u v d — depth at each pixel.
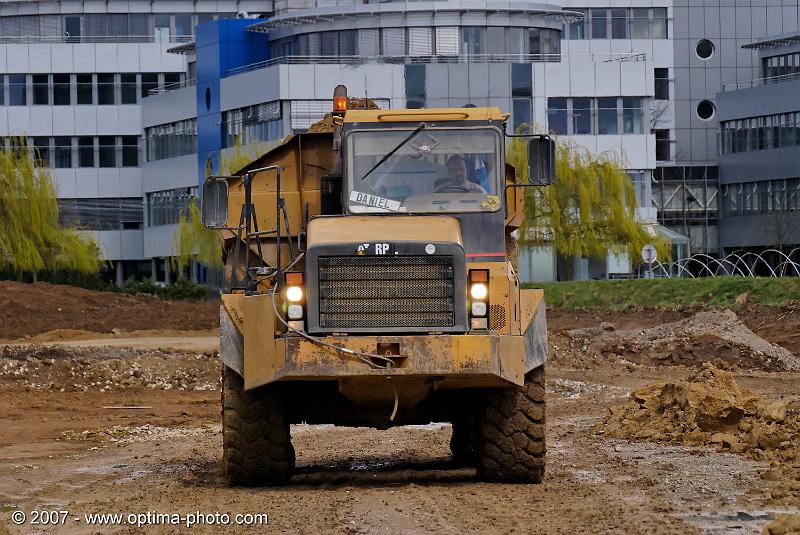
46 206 78.69
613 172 77.94
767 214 104.94
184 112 96.88
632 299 59.09
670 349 40.41
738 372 37.00
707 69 112.75
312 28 88.38
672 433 20.39
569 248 77.75
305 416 16.44
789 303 50.50
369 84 86.62
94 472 18.88
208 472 18.39
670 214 108.56
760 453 17.73
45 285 63.16
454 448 18.83
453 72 87.00
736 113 107.56
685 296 56.66
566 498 14.56
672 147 111.75
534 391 15.91
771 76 109.75
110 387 33.94
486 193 16.08
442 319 14.88
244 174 17.30
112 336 52.69
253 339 15.16
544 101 88.69
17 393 32.41
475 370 14.65
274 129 86.81
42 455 21.66
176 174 98.38
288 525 13.14
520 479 16.03
